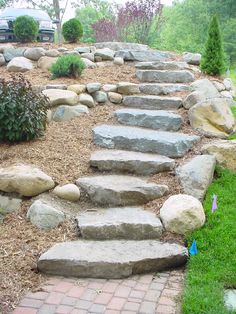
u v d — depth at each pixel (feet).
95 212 12.85
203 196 13.21
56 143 16.39
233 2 53.98
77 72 22.65
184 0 65.87
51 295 9.65
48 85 20.66
